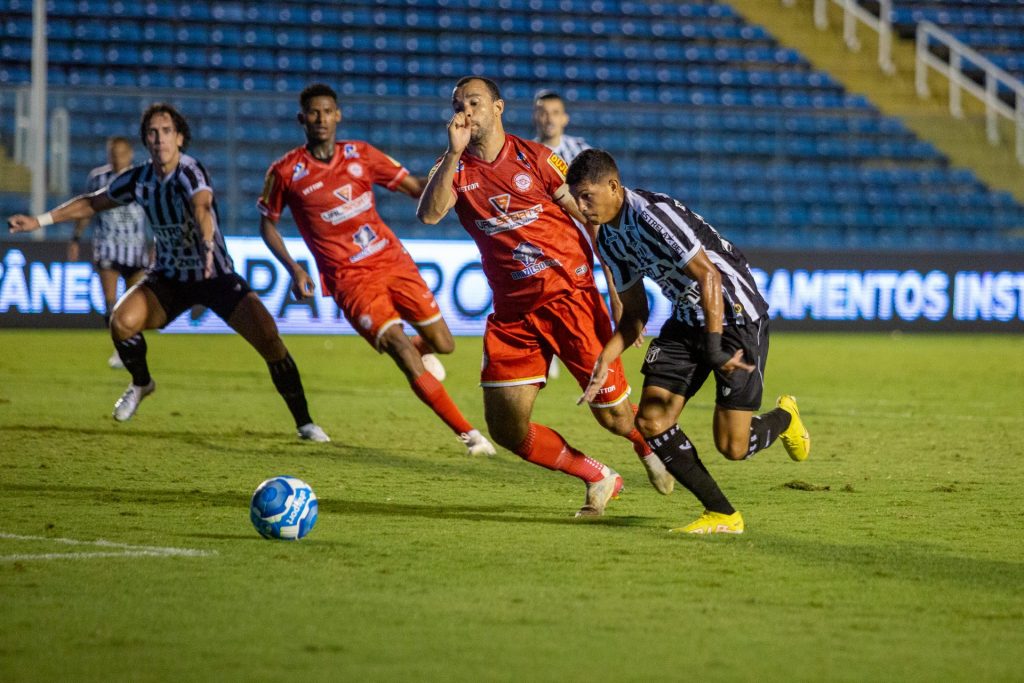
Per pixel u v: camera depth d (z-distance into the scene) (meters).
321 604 16.02
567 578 17.62
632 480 27.58
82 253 70.94
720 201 92.25
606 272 22.52
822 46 110.81
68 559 18.47
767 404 43.91
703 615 15.73
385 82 97.69
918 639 14.80
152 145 30.28
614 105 82.50
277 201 30.80
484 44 103.12
